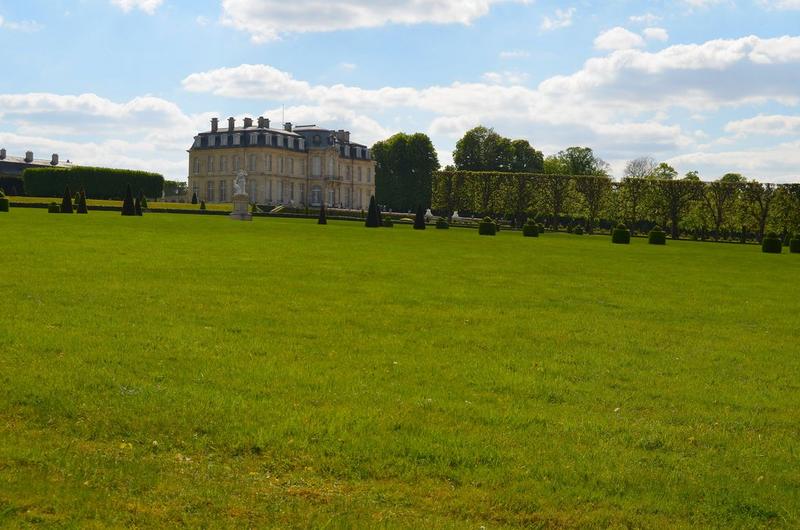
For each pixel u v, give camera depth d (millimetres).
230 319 14852
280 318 15266
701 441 9062
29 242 29141
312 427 8641
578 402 10406
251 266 24641
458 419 9305
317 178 144625
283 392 10023
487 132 143500
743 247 66438
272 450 8000
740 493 7461
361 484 7359
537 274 27328
